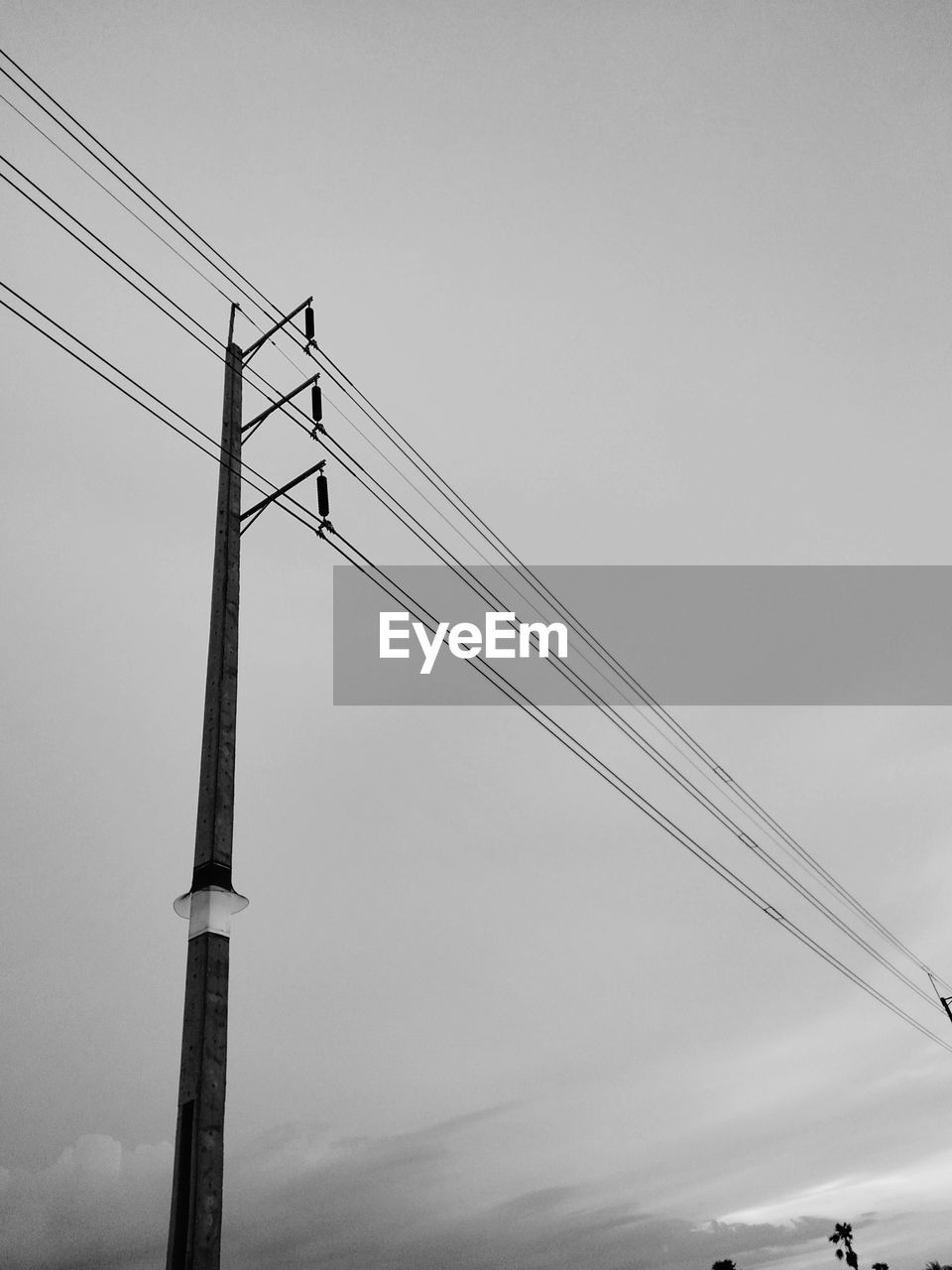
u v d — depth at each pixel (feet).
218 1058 26.53
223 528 38.65
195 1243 23.58
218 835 30.40
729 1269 320.70
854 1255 297.12
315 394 47.32
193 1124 25.29
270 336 47.26
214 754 32.14
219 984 27.68
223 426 41.50
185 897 30.07
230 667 34.78
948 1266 278.05
